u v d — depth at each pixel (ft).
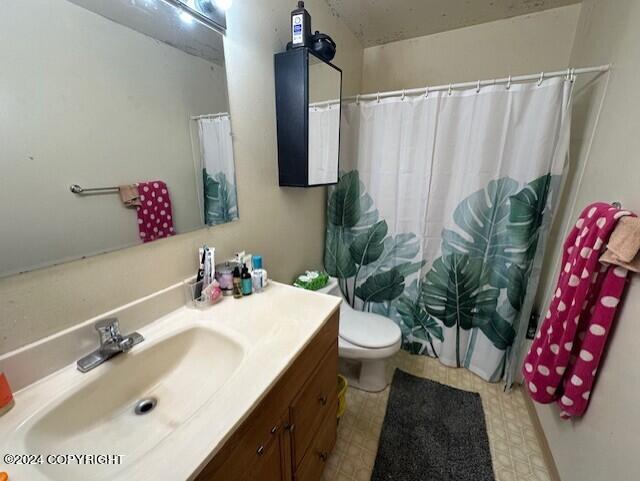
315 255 6.38
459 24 6.22
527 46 5.97
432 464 4.05
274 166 4.52
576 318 3.14
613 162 3.43
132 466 1.54
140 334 2.72
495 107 4.61
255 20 3.73
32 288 2.06
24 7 1.85
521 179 4.69
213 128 3.37
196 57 3.07
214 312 3.17
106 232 2.46
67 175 2.16
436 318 6.05
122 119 2.48
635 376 2.53
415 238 5.82
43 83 1.98
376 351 4.82
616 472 2.60
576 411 3.24
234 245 3.93
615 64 3.70
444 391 5.38
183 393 2.53
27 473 1.56
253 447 2.13
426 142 5.24
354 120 5.75
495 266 5.24
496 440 4.42
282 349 2.54
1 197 1.86
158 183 2.85
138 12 2.50
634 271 2.65
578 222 3.46
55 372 2.21
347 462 4.09
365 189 6.03
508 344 5.33
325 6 5.31
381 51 7.26
